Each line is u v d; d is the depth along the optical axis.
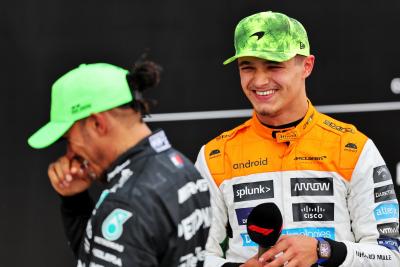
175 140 10.46
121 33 10.52
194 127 10.42
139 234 4.94
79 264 5.28
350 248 6.35
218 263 6.66
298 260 6.12
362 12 10.01
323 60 10.08
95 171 5.40
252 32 6.62
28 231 10.81
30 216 10.81
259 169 6.85
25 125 10.77
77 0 10.59
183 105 10.43
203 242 5.36
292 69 6.63
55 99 5.32
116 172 5.22
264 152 6.86
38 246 10.80
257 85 6.61
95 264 5.02
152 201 5.03
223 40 10.34
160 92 10.48
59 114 5.27
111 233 4.98
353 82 10.04
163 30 10.45
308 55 6.77
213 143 7.13
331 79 10.08
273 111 6.66
